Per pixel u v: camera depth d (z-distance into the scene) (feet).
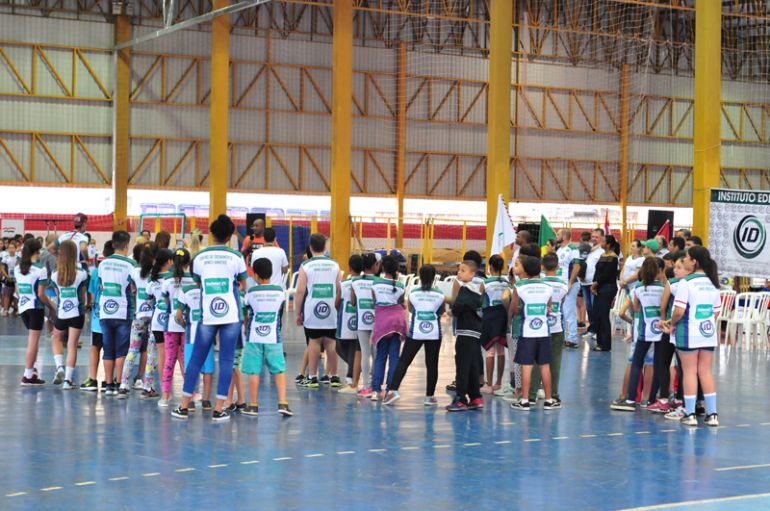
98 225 100.22
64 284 33.65
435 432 27.45
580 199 121.60
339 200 78.84
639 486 21.35
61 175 101.14
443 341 54.03
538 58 118.42
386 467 22.75
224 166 85.76
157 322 31.48
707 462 24.12
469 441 26.25
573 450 25.34
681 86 126.11
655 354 31.86
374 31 111.96
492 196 66.54
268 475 21.65
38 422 27.73
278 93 108.68
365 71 111.24
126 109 102.01
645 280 31.35
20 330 55.47
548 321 32.04
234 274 28.60
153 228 101.09
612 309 60.80
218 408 28.58
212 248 28.48
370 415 30.01
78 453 23.63
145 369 33.63
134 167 103.40
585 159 121.60
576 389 36.76
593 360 46.01
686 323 29.27
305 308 35.14
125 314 32.19
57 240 45.85
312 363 35.27
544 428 28.50
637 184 124.47
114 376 34.37
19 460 22.79
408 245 112.98
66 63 100.68
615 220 122.21
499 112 66.08
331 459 23.50
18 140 99.35
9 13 97.96
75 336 34.04
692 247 29.50
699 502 19.90
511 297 33.99
